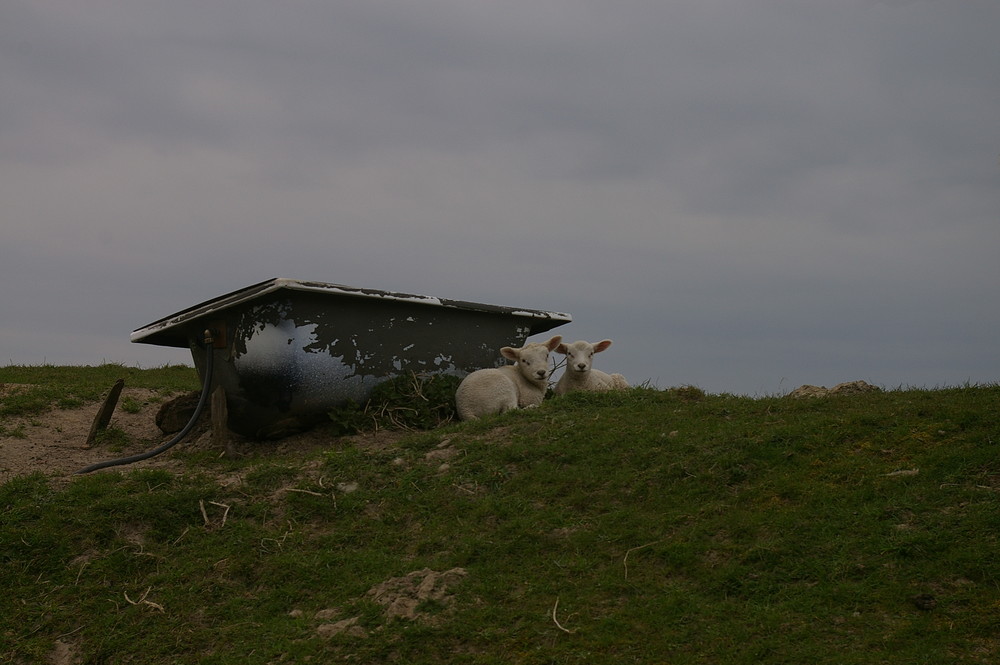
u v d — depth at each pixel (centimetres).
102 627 686
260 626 665
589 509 757
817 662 540
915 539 628
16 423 1170
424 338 1107
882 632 559
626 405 959
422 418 1035
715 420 892
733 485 754
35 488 867
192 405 1131
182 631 673
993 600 566
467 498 799
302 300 1003
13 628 695
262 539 771
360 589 682
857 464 745
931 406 834
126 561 755
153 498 825
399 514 793
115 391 1120
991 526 628
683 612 607
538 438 881
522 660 577
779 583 625
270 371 999
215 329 1037
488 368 1108
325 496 827
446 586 661
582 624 606
